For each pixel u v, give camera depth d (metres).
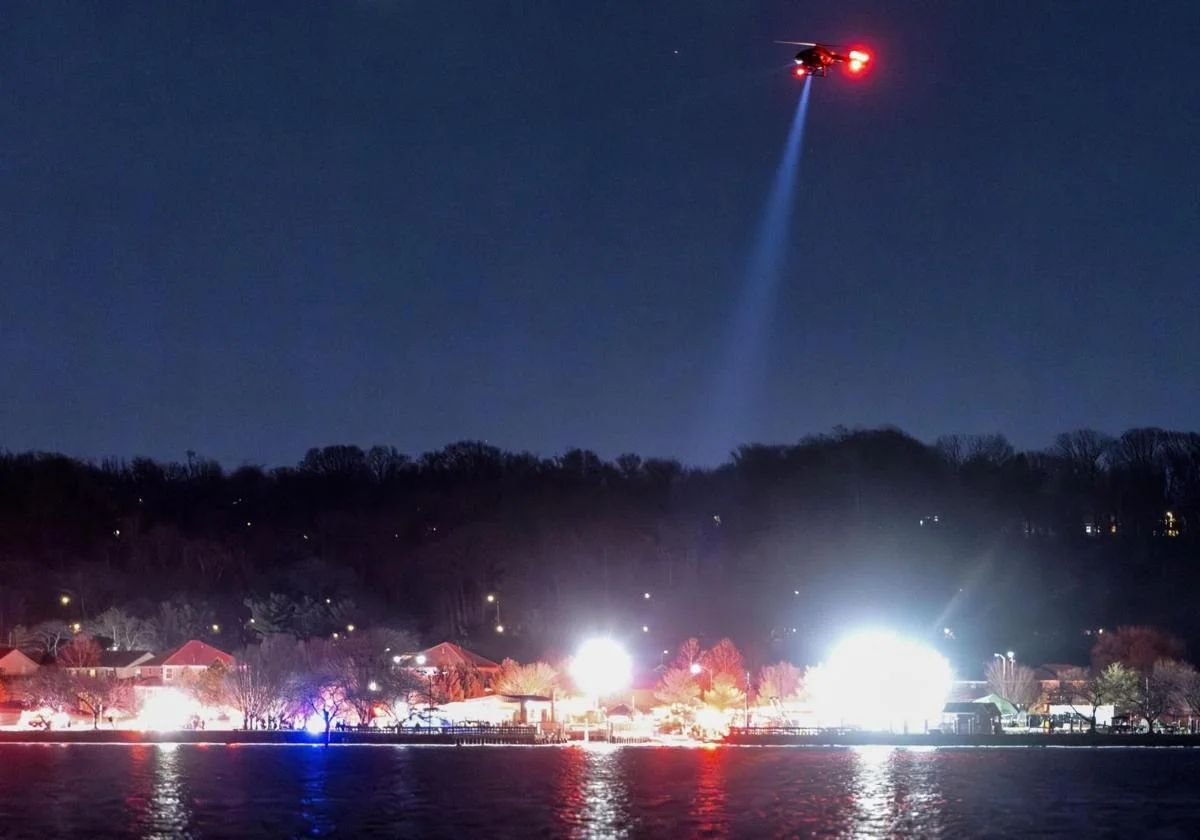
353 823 148.88
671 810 156.12
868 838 140.75
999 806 159.88
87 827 147.50
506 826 147.00
